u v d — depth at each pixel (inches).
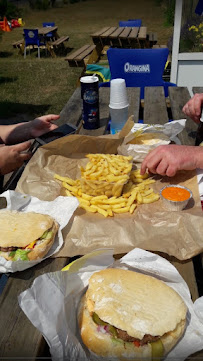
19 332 37.0
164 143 79.6
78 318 39.3
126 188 63.8
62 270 42.7
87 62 217.0
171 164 60.6
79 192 61.6
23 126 91.5
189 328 38.0
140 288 40.6
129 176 66.1
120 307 37.7
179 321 36.7
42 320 35.7
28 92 223.6
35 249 46.9
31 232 48.5
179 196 56.6
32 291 37.5
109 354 35.8
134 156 76.0
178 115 107.6
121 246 49.6
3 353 34.6
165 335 36.1
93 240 50.8
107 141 74.9
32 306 36.4
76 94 129.5
